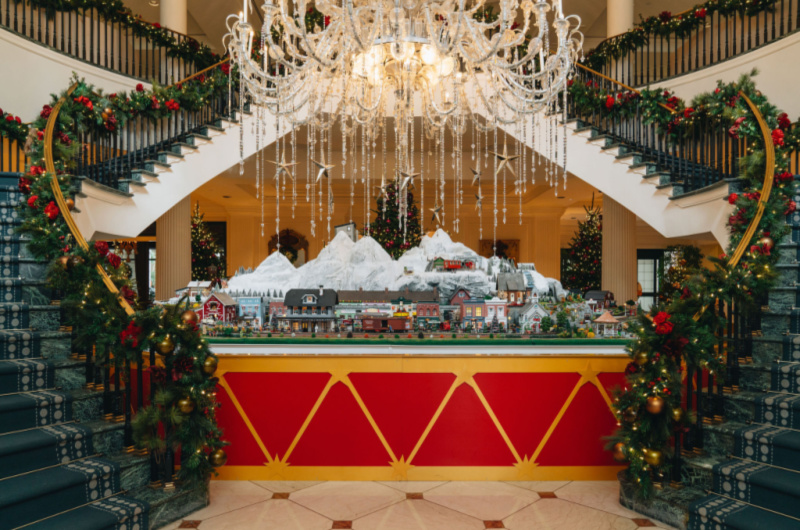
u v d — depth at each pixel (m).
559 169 9.65
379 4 3.54
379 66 4.01
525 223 14.28
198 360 3.14
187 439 3.12
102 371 3.51
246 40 3.66
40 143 3.72
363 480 3.81
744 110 4.26
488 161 10.47
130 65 10.69
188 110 7.45
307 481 3.80
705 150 6.61
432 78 4.26
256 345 3.85
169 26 9.12
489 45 3.56
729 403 3.26
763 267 3.19
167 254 8.51
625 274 8.44
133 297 3.42
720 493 2.97
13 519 2.47
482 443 3.83
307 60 3.85
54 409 3.00
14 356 3.10
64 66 7.35
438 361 3.82
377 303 4.97
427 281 5.70
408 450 3.83
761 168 3.71
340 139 9.84
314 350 3.87
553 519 3.21
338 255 6.21
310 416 3.82
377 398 3.83
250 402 3.81
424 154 10.50
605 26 13.28
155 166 6.80
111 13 7.91
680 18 8.03
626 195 6.92
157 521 2.98
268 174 10.86
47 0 7.23
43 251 3.24
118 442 3.17
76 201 5.06
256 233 14.84
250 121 7.91
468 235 14.02
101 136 5.98
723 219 5.20
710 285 3.23
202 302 4.98
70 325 3.33
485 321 4.79
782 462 2.83
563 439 3.84
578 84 7.62
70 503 2.71
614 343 3.91
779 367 3.14
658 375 3.16
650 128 7.77
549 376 3.84
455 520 3.19
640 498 3.27
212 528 3.05
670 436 3.15
